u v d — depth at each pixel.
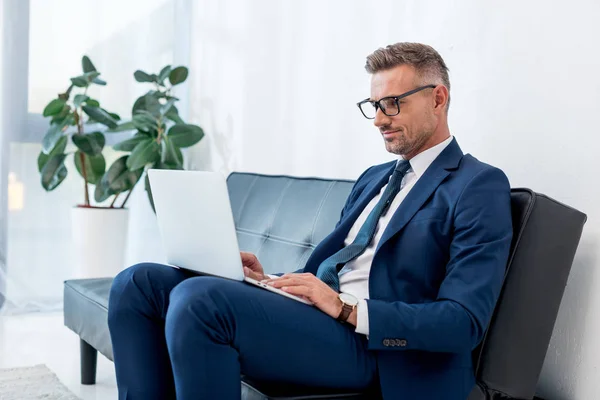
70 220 3.64
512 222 1.45
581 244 1.64
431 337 1.27
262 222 2.29
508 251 1.37
